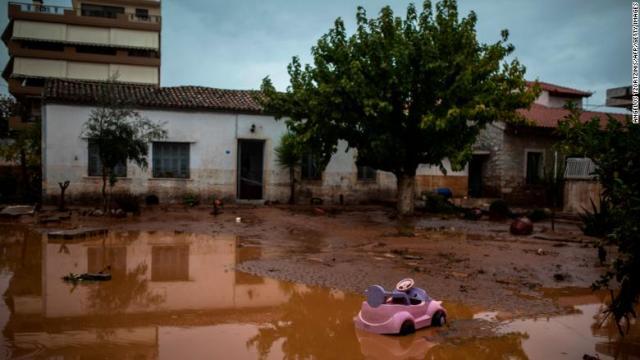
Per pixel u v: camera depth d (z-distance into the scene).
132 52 49.81
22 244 12.58
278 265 10.47
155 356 5.61
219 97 23.97
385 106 16.53
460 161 16.70
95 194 20.98
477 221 18.69
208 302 7.88
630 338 6.41
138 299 7.96
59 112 20.53
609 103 30.03
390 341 6.22
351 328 6.74
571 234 15.14
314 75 18.44
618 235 5.02
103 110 18.19
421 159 18.95
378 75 17.50
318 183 24.20
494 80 17.56
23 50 45.59
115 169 21.28
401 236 14.73
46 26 46.22
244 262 10.78
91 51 49.28
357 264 10.55
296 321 7.02
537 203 26.12
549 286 9.02
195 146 22.45
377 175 25.19
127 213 18.22
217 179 22.78
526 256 11.59
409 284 6.79
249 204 22.86
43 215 17.50
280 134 23.64
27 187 23.31
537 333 6.55
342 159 24.58
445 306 7.65
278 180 23.70
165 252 11.96
